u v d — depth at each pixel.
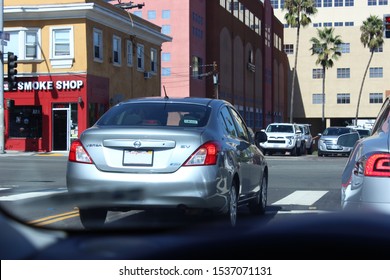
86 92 30.44
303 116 79.62
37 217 6.96
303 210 9.51
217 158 6.49
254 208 9.07
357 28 76.31
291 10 55.06
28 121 31.33
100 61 31.91
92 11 30.45
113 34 33.59
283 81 77.88
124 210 6.50
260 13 66.94
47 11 30.41
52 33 30.80
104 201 6.41
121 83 34.66
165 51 46.56
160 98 7.76
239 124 8.54
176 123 6.98
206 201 6.30
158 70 40.59
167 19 46.53
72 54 30.55
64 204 7.24
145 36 37.97
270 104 70.88
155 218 6.93
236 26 56.69
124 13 34.88
